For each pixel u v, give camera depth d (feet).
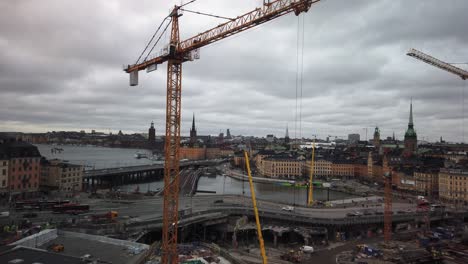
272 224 565.94
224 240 533.96
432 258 456.04
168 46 365.40
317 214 620.08
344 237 552.00
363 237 565.12
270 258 444.14
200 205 622.13
